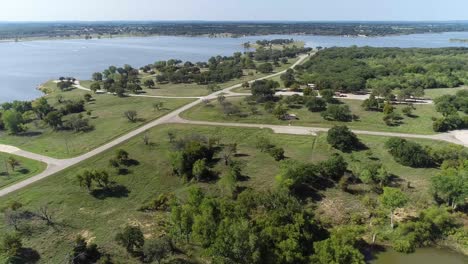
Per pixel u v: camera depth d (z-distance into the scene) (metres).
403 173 70.75
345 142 81.75
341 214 58.66
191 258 47.72
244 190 63.56
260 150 83.06
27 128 104.50
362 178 65.19
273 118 105.19
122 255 47.88
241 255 42.59
